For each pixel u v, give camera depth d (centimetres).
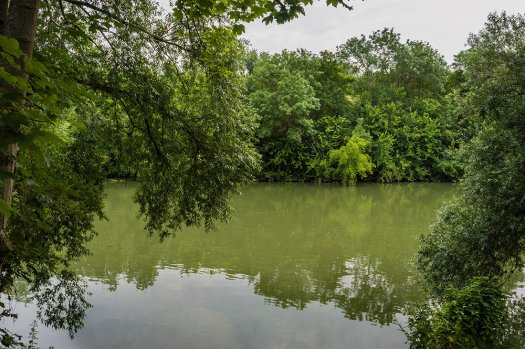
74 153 856
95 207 938
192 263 1546
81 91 237
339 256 1677
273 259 1619
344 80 4931
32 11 322
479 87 1020
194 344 925
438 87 5272
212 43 754
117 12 713
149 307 1123
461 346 640
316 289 1305
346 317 1095
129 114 826
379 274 1458
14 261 700
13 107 207
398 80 5447
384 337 985
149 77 793
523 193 933
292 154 4488
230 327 1019
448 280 1057
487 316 684
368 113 4756
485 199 1017
